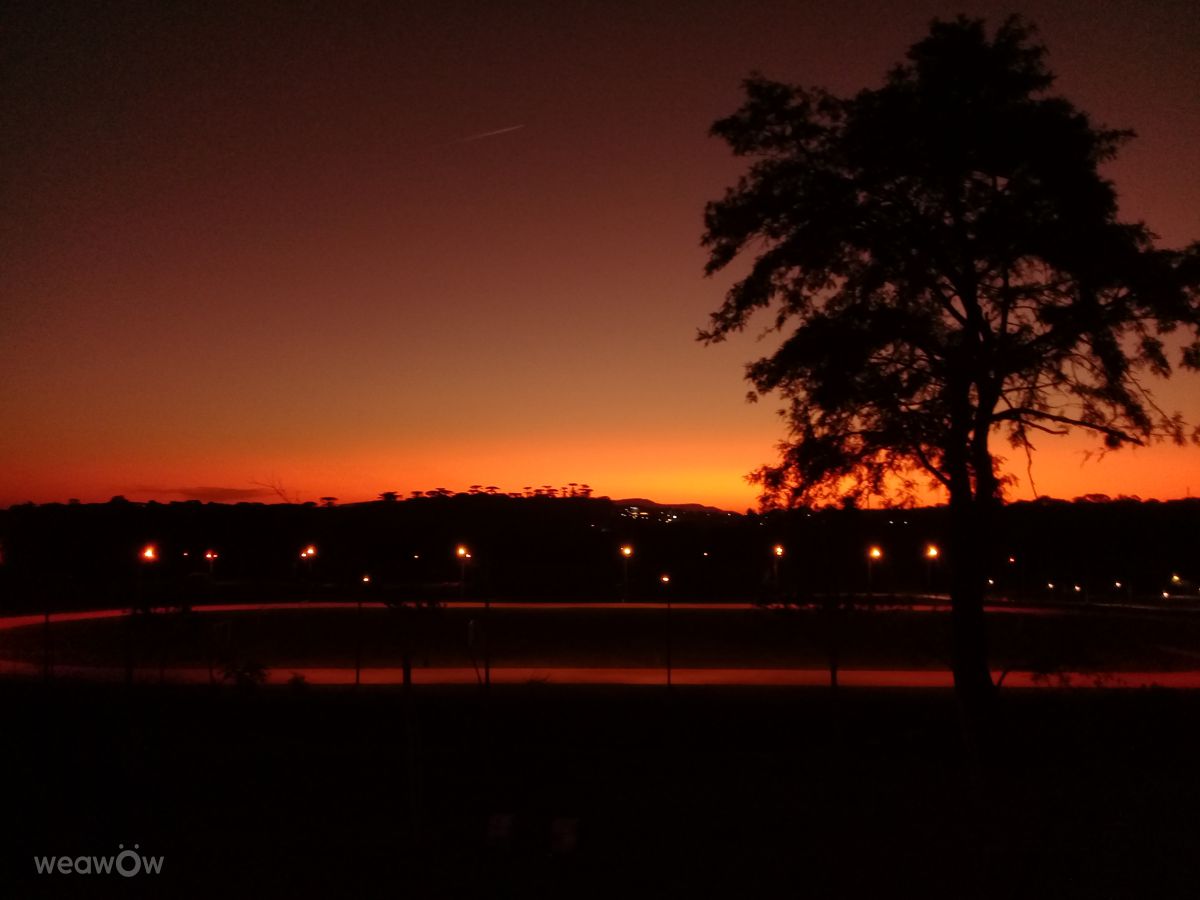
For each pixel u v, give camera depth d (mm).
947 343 17531
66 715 19953
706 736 22719
